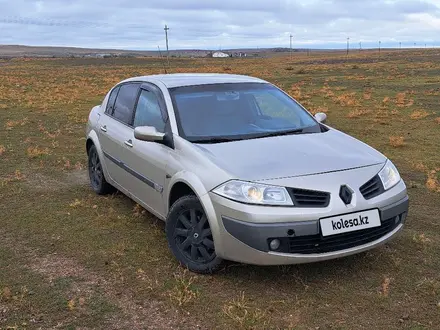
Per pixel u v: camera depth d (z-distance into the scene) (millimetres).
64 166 8469
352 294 3994
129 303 3912
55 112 16672
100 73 46875
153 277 4324
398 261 4543
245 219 3867
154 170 4973
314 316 3689
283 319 3650
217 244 4082
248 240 3875
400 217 4375
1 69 59531
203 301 3912
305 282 4188
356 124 12992
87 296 4027
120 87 6508
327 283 4172
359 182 4105
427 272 4371
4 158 9234
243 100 5340
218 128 4895
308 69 44562
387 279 4148
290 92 22219
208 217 4105
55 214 6031
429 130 11961
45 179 7719
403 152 9562
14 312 3799
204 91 5344
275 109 5367
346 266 4465
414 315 3695
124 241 5137
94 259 4723
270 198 3875
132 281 4262
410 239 5098
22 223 5742
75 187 7238
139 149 5285
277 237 3826
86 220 5797
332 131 5203
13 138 11469
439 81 26578
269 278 4258
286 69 46219
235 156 4305
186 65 65125
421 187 7066
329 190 3951
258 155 4316
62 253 4887
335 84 27125
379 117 14078
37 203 6488
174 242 4547
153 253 4820
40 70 55969
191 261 4402
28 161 8969
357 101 17719
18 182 7547
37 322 3664
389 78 29812
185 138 4715
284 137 4785
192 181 4277
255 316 3650
